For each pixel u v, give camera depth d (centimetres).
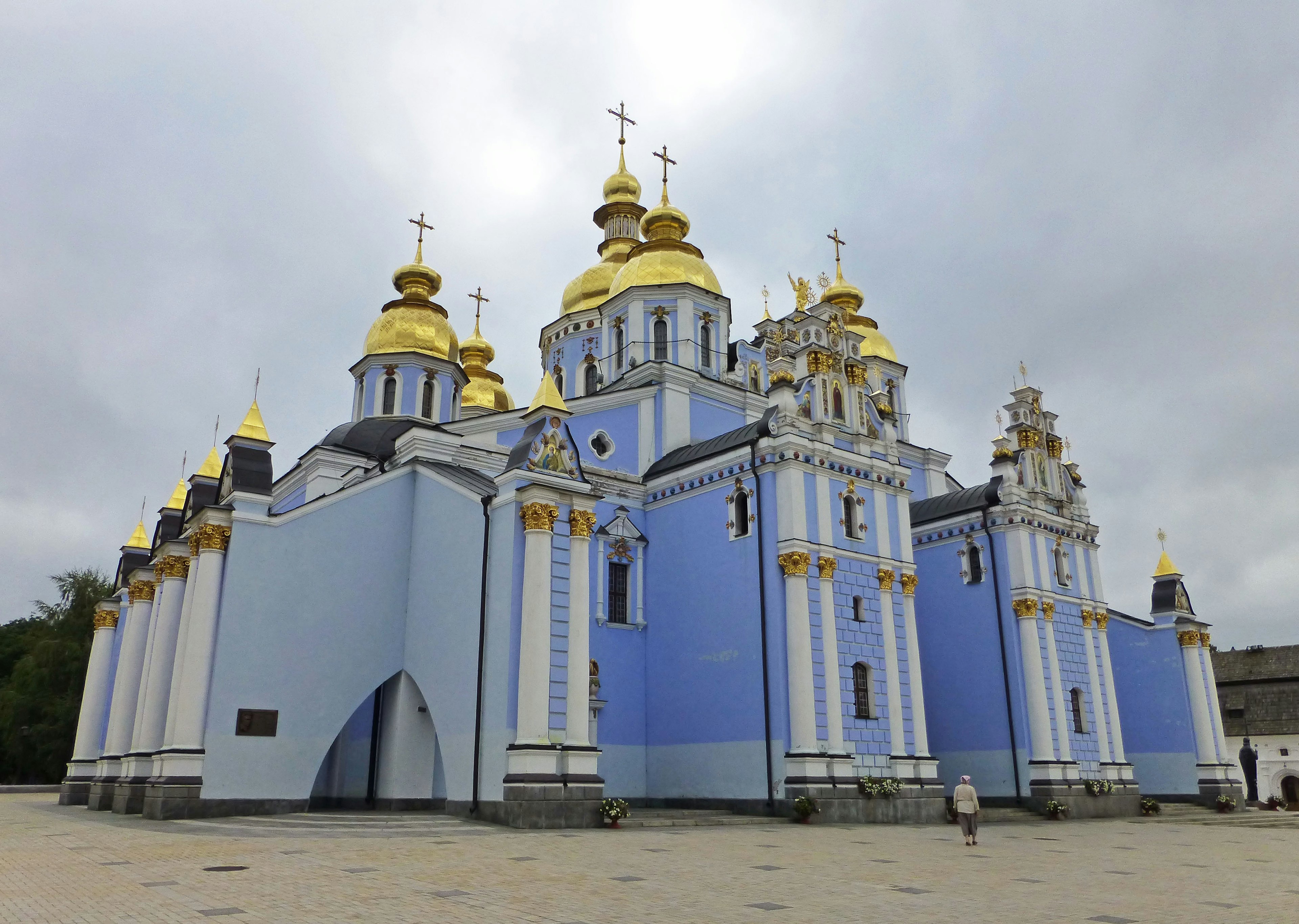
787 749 2781
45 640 5912
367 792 2853
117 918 1077
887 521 3219
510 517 2517
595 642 3136
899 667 3098
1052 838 2452
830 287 5300
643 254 4153
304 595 2678
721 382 3853
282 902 1178
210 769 2442
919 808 2934
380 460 3681
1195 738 3972
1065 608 3769
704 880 1429
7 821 2534
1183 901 1339
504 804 2281
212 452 3164
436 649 2688
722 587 3078
